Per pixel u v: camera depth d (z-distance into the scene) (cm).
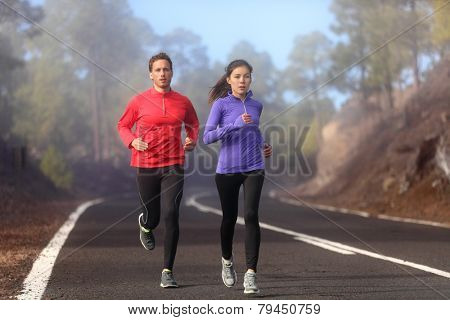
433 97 6906
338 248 2511
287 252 2422
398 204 4950
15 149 5791
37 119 13562
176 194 1781
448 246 2548
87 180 12481
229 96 1727
